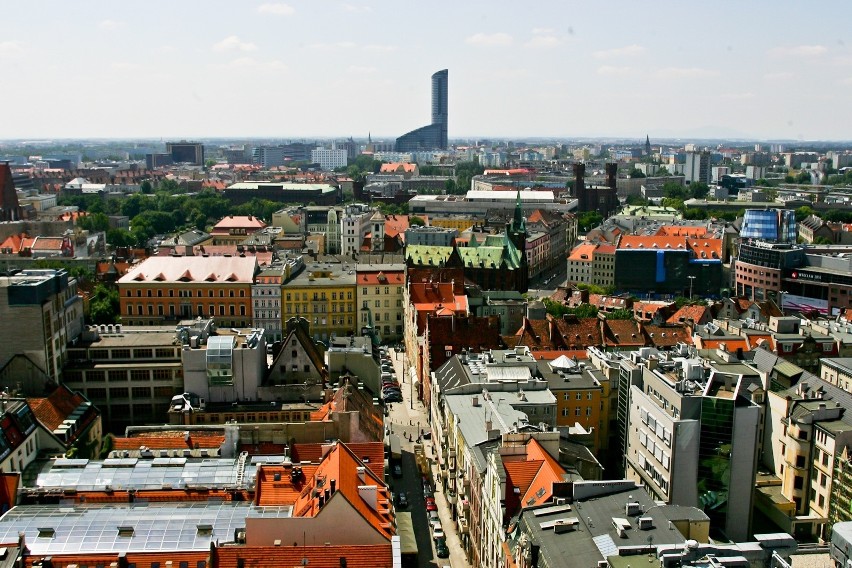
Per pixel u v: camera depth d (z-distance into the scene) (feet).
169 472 384.06
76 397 526.98
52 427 473.26
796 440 494.59
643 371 481.87
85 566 300.61
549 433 403.54
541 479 366.63
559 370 566.77
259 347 544.62
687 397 422.82
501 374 533.14
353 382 531.50
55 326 554.05
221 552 282.97
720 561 277.85
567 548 307.58
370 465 397.19
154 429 465.88
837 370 577.02
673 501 430.20
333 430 446.60
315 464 378.12
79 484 373.61
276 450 440.45
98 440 517.55
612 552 296.10
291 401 535.60
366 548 285.02
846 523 303.48
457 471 475.31
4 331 522.88
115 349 577.02
